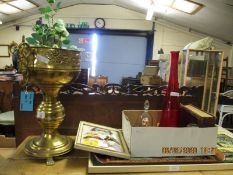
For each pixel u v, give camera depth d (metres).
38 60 0.70
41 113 0.80
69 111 1.04
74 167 0.74
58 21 0.77
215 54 2.12
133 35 5.84
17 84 1.00
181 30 5.77
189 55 2.15
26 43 0.69
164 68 3.15
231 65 5.47
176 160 0.74
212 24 4.18
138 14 5.83
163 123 0.90
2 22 5.90
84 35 5.83
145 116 0.91
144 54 5.90
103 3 5.79
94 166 0.69
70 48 0.76
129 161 0.72
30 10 5.29
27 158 0.78
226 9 2.99
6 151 1.45
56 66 0.71
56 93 0.82
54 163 0.76
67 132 1.04
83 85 1.03
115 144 0.80
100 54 5.90
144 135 0.72
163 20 5.77
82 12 5.95
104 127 0.96
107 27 5.94
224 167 0.75
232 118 3.40
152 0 3.95
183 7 3.83
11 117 2.12
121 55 5.91
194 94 1.09
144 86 1.08
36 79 0.74
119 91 1.06
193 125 0.79
